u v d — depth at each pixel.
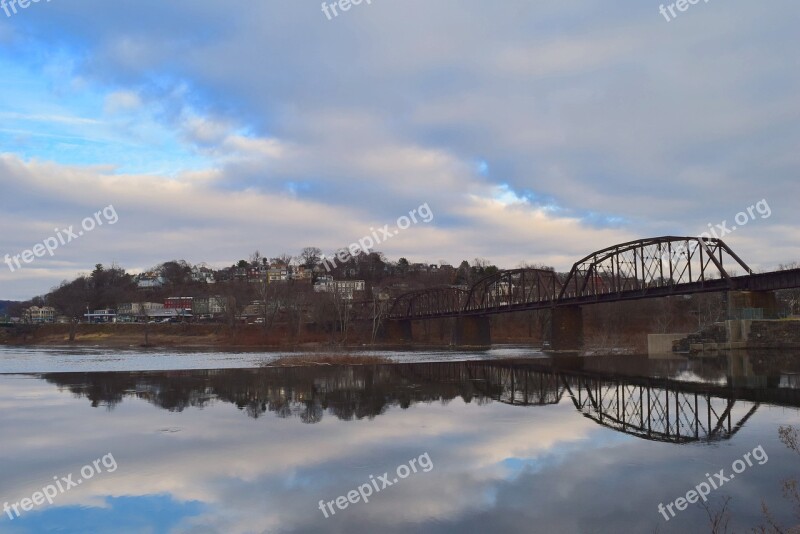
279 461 19.39
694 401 31.36
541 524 13.77
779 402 30.59
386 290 191.00
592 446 21.38
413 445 21.69
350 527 13.65
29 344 147.00
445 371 54.78
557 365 60.62
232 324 139.00
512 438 22.86
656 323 123.50
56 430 24.48
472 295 142.50
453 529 13.50
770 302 69.81
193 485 16.83
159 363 69.25
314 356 74.62
